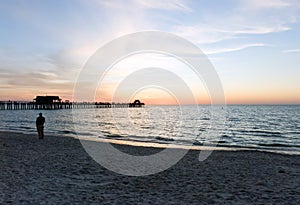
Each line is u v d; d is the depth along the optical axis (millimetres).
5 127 39188
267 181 9781
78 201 7203
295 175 10836
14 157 13586
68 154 14938
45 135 26188
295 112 103062
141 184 9180
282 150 21266
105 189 8477
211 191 8406
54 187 8492
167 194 8039
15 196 7465
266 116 75250
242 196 7922
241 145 24031
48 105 116000
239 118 66000
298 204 7262
